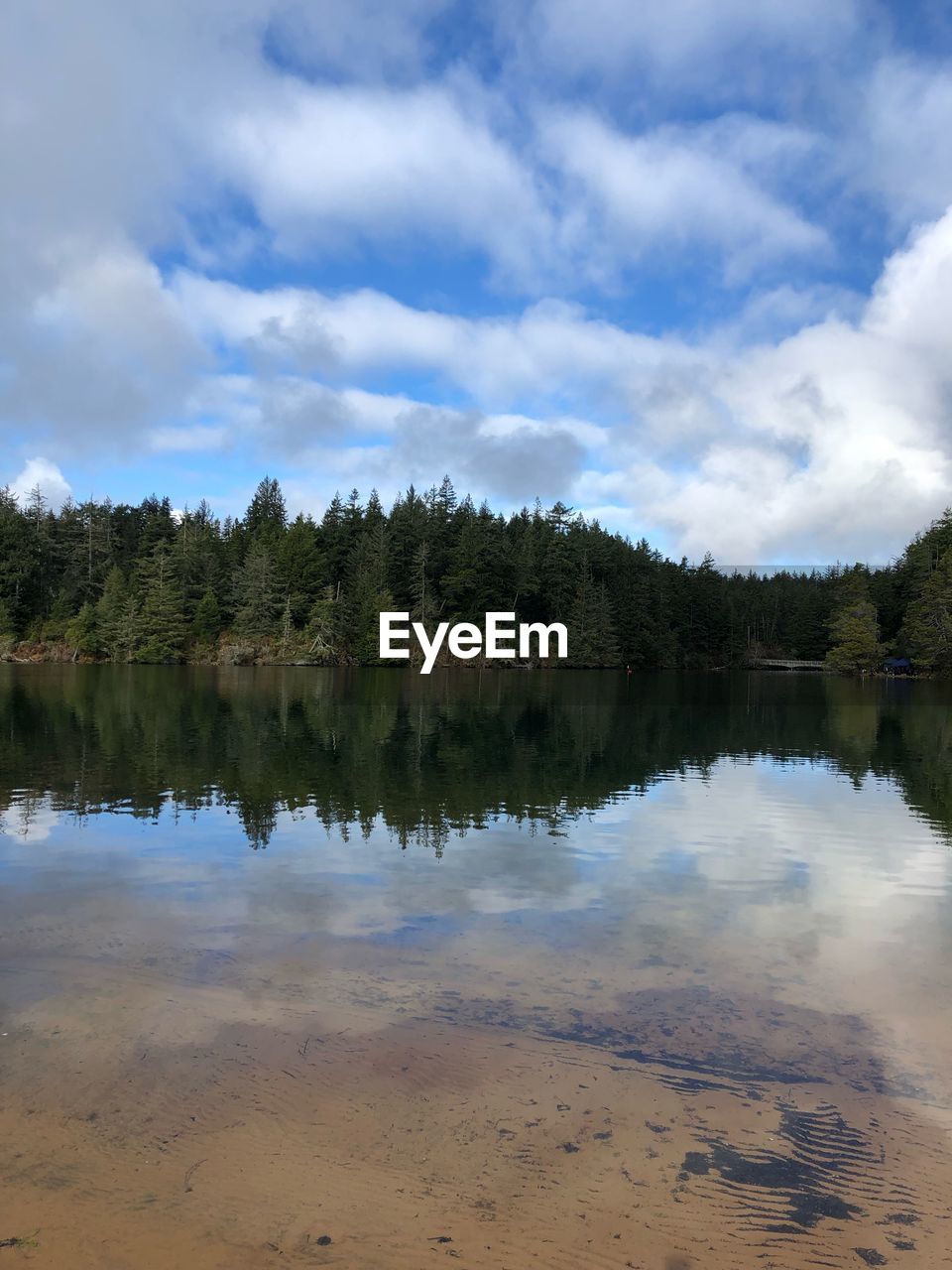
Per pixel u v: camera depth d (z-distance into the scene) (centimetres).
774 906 959
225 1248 398
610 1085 553
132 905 918
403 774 1828
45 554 8575
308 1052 589
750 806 1555
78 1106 513
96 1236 404
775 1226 421
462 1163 467
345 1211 426
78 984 702
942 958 796
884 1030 641
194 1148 475
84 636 7769
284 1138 486
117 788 1605
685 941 837
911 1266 396
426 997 688
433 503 9975
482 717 3250
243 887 992
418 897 966
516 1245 405
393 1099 530
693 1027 641
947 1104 537
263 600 8250
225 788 1619
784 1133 502
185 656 8012
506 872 1080
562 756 2184
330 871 1068
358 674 6825
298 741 2342
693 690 5738
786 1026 645
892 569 10125
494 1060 584
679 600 10756
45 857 1116
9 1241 399
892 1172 468
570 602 9450
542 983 722
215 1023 632
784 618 13300
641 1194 444
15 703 3328
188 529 9175
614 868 1111
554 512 10175
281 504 11256
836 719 3438
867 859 1177
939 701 4584
